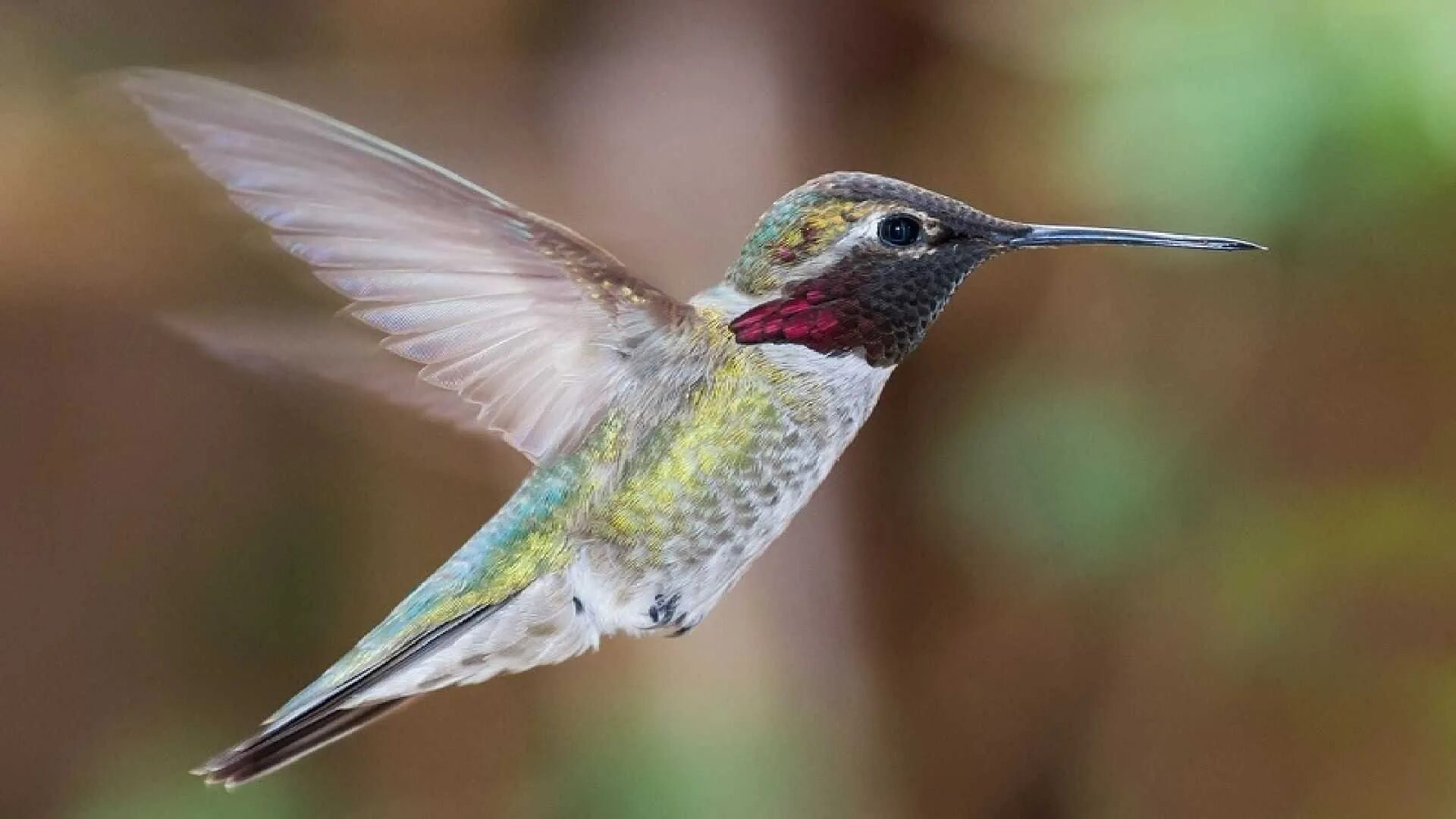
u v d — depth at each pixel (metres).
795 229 1.58
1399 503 1.67
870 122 1.67
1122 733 1.69
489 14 1.67
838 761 1.64
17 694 1.84
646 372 1.58
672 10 1.66
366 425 1.69
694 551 1.58
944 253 1.58
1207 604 1.67
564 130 1.66
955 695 1.68
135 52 1.70
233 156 1.55
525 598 1.58
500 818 1.68
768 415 1.58
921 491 1.68
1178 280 1.67
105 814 1.71
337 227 1.56
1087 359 1.67
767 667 1.64
